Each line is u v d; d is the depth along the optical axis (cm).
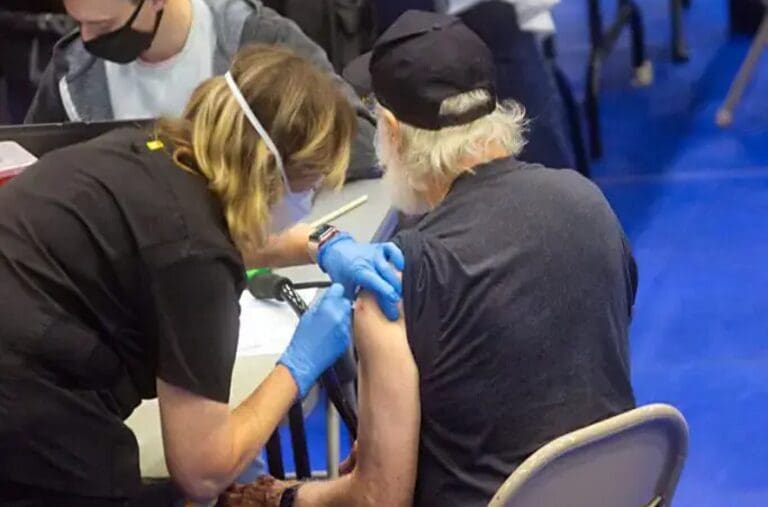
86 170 533
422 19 603
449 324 567
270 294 725
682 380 1188
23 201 533
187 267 516
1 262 525
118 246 520
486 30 1104
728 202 1531
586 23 2086
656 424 547
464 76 584
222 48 819
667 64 1952
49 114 866
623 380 591
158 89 827
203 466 551
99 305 529
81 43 835
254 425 576
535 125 1152
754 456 1074
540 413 567
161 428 580
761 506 1012
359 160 853
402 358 569
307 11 1173
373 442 579
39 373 526
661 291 1345
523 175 590
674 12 1933
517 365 564
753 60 1716
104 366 536
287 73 526
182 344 524
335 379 683
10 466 538
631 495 577
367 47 1201
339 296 607
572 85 1880
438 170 595
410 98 588
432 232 580
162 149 538
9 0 1154
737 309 1299
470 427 574
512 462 570
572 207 581
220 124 518
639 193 1573
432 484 588
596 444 526
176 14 804
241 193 523
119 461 552
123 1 726
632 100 1836
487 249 567
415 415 576
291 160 530
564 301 567
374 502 590
